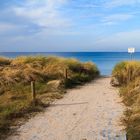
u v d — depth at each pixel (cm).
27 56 2234
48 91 1502
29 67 1870
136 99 1196
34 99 1198
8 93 1373
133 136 762
